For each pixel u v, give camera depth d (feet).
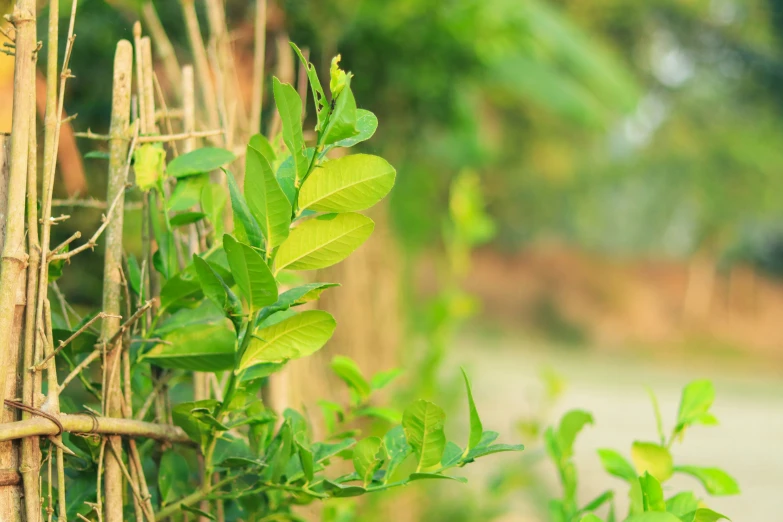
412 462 7.98
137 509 4.32
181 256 4.74
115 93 4.44
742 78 55.01
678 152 58.65
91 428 4.18
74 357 4.47
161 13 6.19
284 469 4.31
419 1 10.80
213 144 5.00
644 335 58.75
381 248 9.84
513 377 33.09
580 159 60.39
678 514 4.34
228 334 4.42
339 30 9.16
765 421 25.29
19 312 4.09
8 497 4.04
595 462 17.75
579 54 19.39
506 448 4.21
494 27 12.84
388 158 12.41
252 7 6.55
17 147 4.05
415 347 11.44
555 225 73.56
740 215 60.75
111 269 4.36
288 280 4.73
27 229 4.14
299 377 5.96
